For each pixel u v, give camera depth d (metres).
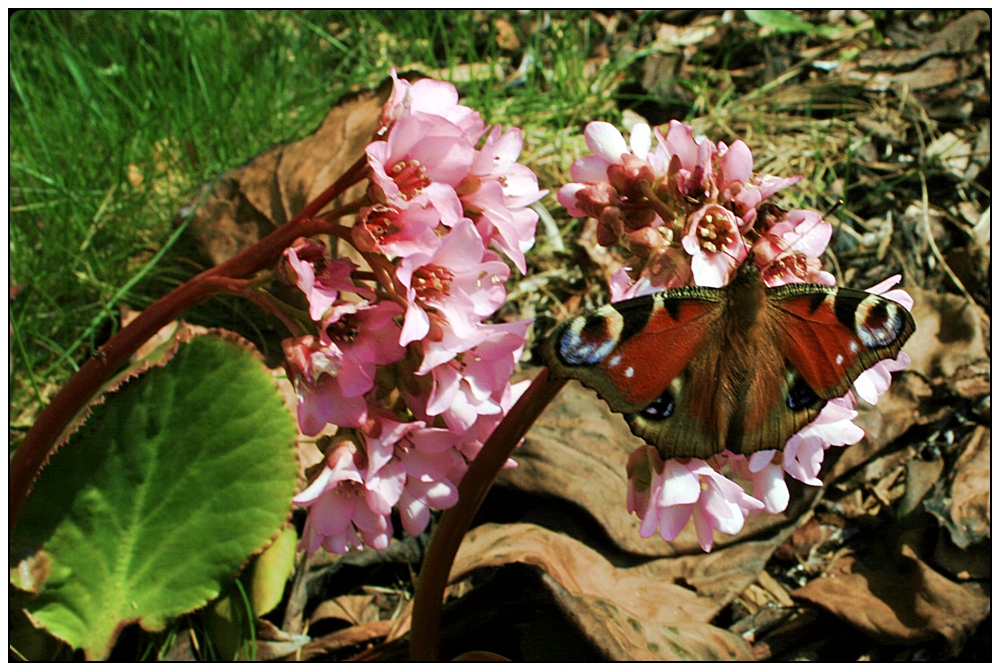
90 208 0.40
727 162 0.25
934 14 0.50
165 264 0.39
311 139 0.38
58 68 0.48
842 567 0.33
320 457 0.34
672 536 0.26
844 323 0.25
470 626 0.31
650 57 0.49
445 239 0.25
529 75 0.47
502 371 0.26
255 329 0.37
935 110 0.45
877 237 0.40
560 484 0.33
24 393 0.36
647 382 0.24
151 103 0.46
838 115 0.46
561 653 0.30
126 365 0.35
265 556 0.31
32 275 0.37
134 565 0.29
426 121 0.25
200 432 0.29
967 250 0.38
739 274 0.24
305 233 0.25
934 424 0.35
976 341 0.36
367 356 0.25
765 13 0.50
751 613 0.32
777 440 0.24
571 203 0.27
